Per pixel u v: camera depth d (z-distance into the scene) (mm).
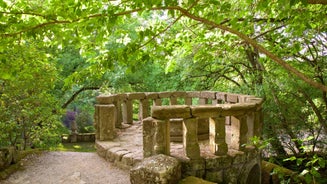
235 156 5496
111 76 12688
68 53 13055
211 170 5262
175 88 12477
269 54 3275
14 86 7500
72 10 2957
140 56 3566
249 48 8164
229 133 7023
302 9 4156
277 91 8492
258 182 6398
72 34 3383
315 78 7922
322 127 8156
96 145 7129
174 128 6418
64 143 13898
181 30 5883
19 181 5523
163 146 5156
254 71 9258
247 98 6863
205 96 8828
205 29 5555
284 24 5191
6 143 8008
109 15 2920
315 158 3639
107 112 7148
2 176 5590
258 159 6293
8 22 2904
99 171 5941
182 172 5066
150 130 5348
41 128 8875
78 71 3605
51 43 3879
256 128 6086
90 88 13781
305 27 4488
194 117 5176
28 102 8047
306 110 8727
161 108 5090
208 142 6375
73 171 5977
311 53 7168
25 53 4379
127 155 5895
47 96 8383
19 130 8109
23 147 8812
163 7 3027
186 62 9695
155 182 4516
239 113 5605
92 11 3000
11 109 7672
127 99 8688
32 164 6395
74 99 14383
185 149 5176
